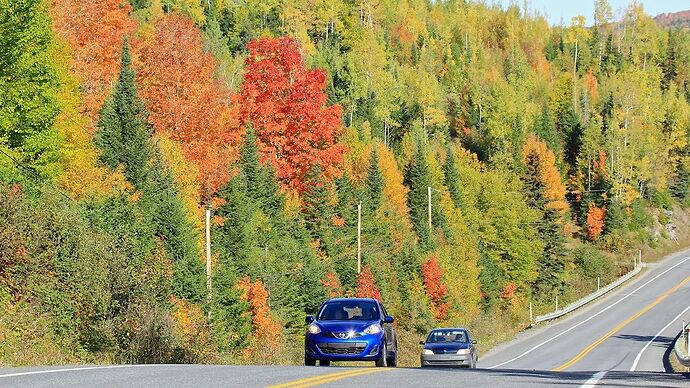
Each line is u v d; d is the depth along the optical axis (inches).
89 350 1101.7
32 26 1507.1
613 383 553.0
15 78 1477.6
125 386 463.8
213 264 1884.8
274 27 7578.7
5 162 1401.3
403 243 3065.9
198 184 2164.1
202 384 485.7
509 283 3885.3
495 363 2069.4
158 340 1157.1
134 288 1206.9
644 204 6530.5
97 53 2460.6
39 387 456.1
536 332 3134.8
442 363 1370.6
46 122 1528.1
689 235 6501.0
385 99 6638.8
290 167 2518.5
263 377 541.0
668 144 7377.0
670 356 2159.2
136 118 2156.7
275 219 2440.9
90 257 1174.3
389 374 600.7
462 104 7770.7
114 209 1542.8
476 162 5689.0
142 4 5644.7
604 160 6328.7
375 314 903.1
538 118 7121.1
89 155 1779.0
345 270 2554.1
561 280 4446.4
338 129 2554.1
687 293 4197.8
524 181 4835.1
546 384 532.7
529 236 4163.4
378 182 3457.2
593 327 3230.8
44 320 1080.8
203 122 2347.4
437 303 2802.7
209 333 1374.3
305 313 2178.9
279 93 2468.0
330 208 2726.4
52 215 1212.5
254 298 1857.8
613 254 5649.6
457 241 3563.0
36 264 1127.6
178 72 2347.4
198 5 6648.6
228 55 5374.0
